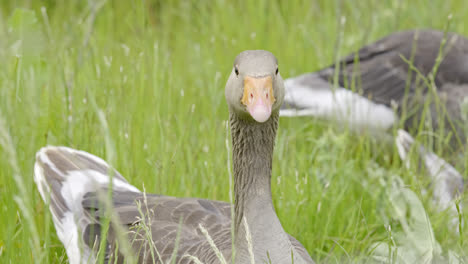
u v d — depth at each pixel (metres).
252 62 6.30
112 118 10.55
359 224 9.27
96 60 12.67
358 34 16.02
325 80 13.23
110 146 6.07
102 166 9.12
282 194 9.20
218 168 9.76
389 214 9.44
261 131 6.64
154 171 9.60
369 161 10.97
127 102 10.90
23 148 9.42
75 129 10.21
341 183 9.95
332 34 16.08
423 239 8.10
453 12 16.75
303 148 10.92
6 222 8.44
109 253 7.61
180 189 9.52
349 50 15.19
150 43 14.19
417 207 8.31
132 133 10.12
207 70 13.62
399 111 12.48
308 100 12.87
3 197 8.81
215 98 11.48
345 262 8.45
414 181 9.76
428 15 16.89
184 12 17.38
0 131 6.61
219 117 11.74
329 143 11.48
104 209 7.92
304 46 15.70
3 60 11.27
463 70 12.07
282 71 14.38
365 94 12.70
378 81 12.70
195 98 12.43
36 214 8.69
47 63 11.72
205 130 11.02
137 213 7.84
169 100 11.23
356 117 12.38
